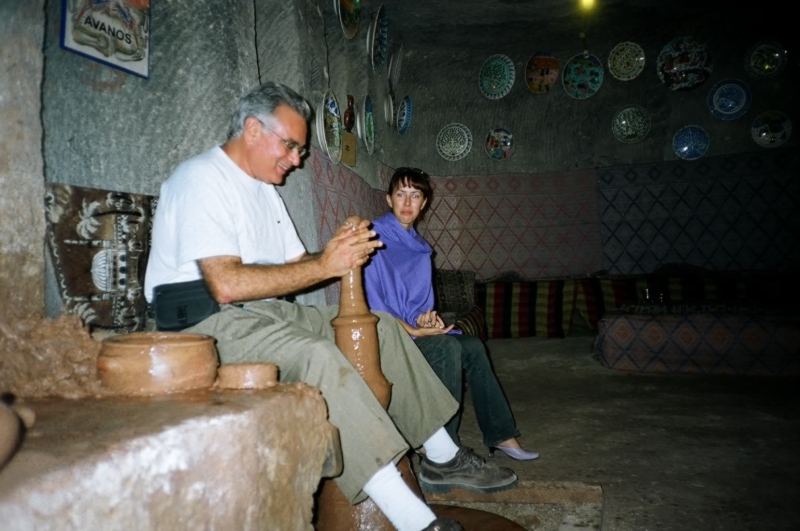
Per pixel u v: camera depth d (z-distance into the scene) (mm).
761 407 3646
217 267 1777
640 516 2252
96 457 965
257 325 1832
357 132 4492
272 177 2121
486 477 2416
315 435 1514
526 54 6801
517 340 6445
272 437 1337
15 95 1639
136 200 2285
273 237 2193
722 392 4055
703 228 6723
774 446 2939
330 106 3619
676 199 6797
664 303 4980
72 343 1470
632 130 6922
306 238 3131
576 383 4496
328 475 1624
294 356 1705
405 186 3072
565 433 3281
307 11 3346
